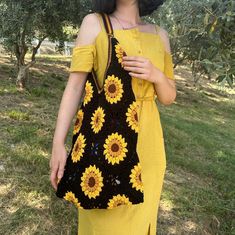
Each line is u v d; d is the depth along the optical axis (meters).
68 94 1.75
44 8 6.64
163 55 1.85
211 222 3.91
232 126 9.93
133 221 1.81
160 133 1.88
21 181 3.71
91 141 1.68
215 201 4.31
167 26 2.98
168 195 4.20
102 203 1.67
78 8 6.96
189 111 10.39
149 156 1.82
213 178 5.16
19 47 7.26
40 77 9.16
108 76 1.67
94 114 1.70
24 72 7.33
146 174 1.82
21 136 4.71
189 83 14.16
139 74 1.70
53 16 6.86
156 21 3.11
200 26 2.69
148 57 1.77
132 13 1.83
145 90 1.79
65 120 1.75
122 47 1.72
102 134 1.67
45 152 4.44
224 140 7.87
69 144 4.68
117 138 1.67
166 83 1.79
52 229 3.20
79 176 1.69
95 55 1.74
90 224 1.84
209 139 7.34
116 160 1.66
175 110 9.98
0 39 7.23
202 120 9.73
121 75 1.67
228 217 4.07
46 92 7.37
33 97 6.90
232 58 2.54
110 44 1.69
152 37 1.82
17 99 6.60
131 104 1.69
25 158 4.12
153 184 1.85
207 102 12.37
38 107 6.34
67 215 3.36
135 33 1.76
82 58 1.72
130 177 1.68
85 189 1.68
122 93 1.67
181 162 5.34
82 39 1.75
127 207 1.79
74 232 3.20
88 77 1.75
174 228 3.68
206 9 2.53
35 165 4.06
